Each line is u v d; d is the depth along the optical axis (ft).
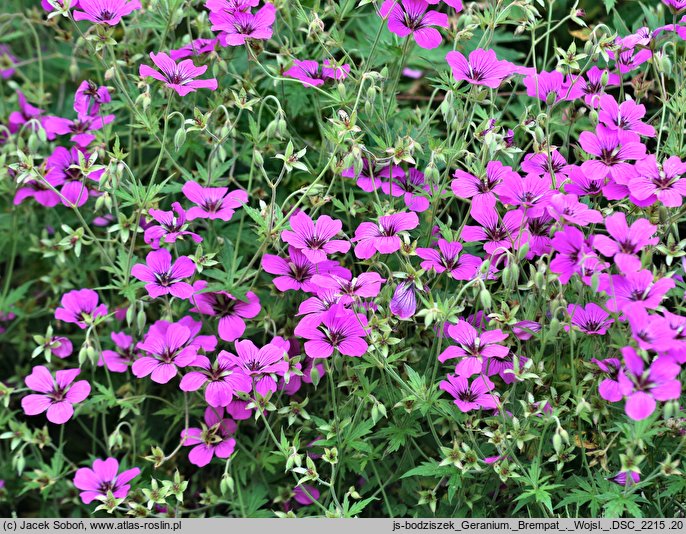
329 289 3.94
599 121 3.95
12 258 4.39
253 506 4.06
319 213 4.20
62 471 4.29
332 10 4.17
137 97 4.13
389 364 3.99
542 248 3.94
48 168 4.14
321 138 4.27
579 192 3.93
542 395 3.96
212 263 4.01
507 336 3.90
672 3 4.01
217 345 4.15
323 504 4.07
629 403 3.66
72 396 4.00
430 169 3.94
